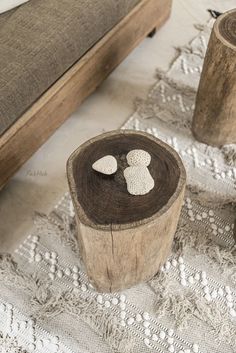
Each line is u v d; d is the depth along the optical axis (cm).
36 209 178
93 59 188
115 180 138
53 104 179
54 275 163
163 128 201
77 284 162
